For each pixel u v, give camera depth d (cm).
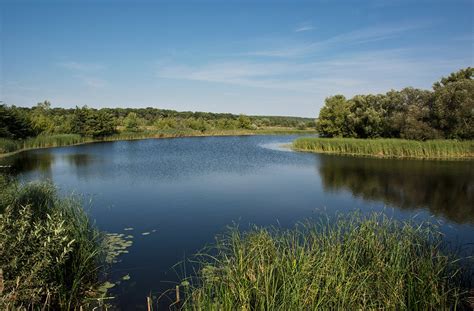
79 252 802
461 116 3600
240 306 574
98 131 6356
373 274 667
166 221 1347
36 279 620
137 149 4688
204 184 2147
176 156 3788
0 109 4312
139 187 2041
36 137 5106
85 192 1892
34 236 662
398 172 2586
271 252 712
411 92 4275
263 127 11344
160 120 8769
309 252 691
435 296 634
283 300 566
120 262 937
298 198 1764
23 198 1120
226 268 672
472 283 762
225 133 8988
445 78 4481
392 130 4406
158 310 691
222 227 1270
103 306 710
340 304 598
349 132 5112
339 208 1566
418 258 728
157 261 943
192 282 802
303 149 4591
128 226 1280
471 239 1133
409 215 1441
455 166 2855
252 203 1653
